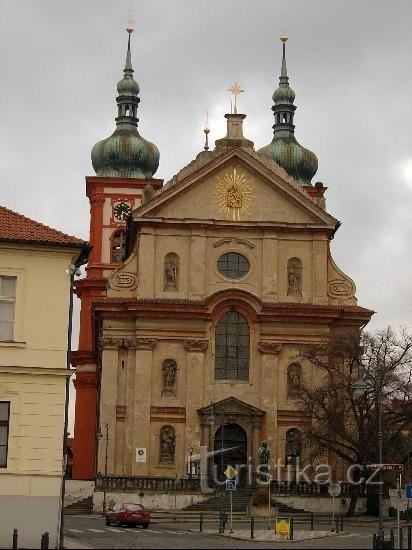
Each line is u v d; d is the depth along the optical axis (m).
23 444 45.28
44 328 46.50
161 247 89.25
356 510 80.88
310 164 119.31
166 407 86.12
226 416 86.00
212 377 87.19
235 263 89.62
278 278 89.50
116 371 87.12
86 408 104.81
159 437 85.69
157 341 87.25
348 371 82.88
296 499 81.19
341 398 77.75
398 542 47.81
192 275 88.69
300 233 90.38
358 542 50.28
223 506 75.19
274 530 58.81
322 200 91.50
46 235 47.31
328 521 72.88
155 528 62.34
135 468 84.62
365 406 76.00
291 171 118.62
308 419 82.56
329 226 90.12
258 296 88.81
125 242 106.38
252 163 90.56
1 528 44.44
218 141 92.25
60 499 45.00
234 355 87.88
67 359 46.38
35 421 45.53
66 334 46.59
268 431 86.25
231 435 86.50
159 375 86.81
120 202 111.44
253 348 87.81
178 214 89.75
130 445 85.69
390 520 72.75
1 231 46.97
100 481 80.69
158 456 85.44
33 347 46.22
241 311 88.31
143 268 88.62
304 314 88.00
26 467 45.09
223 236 89.81
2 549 42.31
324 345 87.44
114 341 87.44
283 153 118.50
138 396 86.00
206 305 87.56
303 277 89.81
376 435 74.81
